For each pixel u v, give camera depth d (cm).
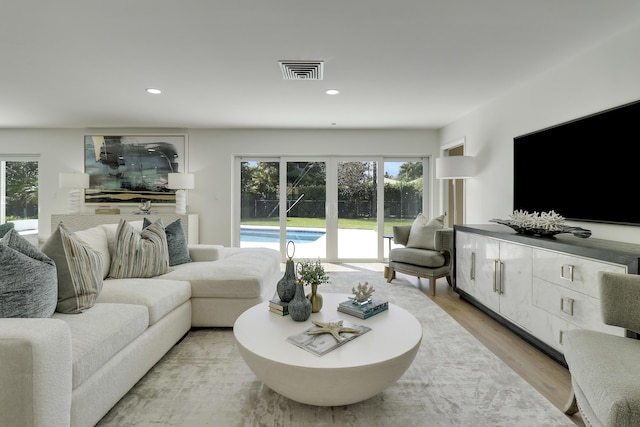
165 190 539
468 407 165
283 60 279
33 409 109
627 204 217
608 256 173
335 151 543
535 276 230
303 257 559
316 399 147
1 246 144
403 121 489
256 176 561
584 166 253
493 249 283
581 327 191
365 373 140
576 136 262
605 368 116
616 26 222
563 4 199
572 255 198
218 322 259
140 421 153
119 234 260
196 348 229
